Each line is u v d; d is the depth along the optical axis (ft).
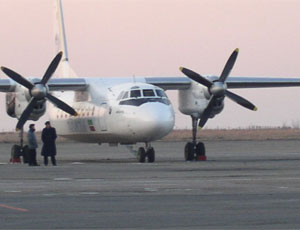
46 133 233.96
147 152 248.93
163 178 171.22
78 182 162.40
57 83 262.67
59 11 322.96
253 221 100.22
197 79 259.39
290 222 99.09
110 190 143.23
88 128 269.44
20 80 252.21
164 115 239.71
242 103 261.65
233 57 258.16
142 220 102.32
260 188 144.25
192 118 268.21
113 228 95.76
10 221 102.22
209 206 116.47
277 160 254.06
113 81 268.62
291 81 280.10
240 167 210.59
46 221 102.06
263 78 278.87
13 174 189.67
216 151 355.36
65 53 319.06
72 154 349.82
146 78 270.26
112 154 348.79
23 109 256.52
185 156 260.62
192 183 156.87
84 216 106.83
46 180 168.96
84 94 273.54
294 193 134.31
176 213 108.88
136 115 241.14
